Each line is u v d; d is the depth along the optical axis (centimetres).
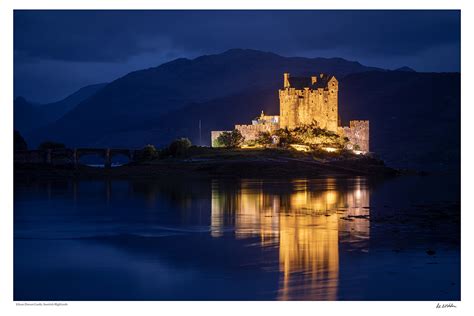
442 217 13262
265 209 14725
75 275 8619
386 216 13425
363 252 9706
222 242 10650
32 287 8125
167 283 8206
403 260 9188
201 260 9344
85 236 11344
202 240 10862
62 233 11656
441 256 9419
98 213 14288
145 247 10300
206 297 7694
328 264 9006
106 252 9944
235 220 13025
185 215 13850
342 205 15488
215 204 15788
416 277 8356
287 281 8225
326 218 13162
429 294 7750
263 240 10756
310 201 16350
